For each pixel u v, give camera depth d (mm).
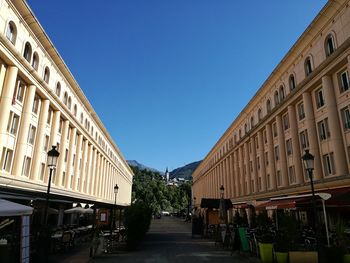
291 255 12570
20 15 24141
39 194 18969
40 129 29594
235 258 15516
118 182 81500
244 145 47719
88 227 29625
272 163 36281
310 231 18156
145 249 19188
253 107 43219
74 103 40375
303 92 27938
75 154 42562
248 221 40062
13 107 25203
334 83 24156
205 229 29828
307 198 16328
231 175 56094
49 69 30734
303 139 29547
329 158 24891
